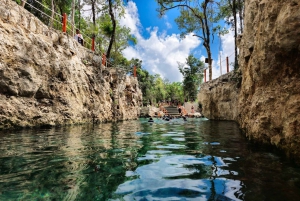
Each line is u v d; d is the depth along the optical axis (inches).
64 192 84.7
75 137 234.8
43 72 334.3
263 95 173.6
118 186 92.0
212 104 645.9
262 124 169.8
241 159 138.6
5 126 266.1
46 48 347.6
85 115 443.2
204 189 89.5
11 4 298.7
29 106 303.4
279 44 134.3
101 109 522.9
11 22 290.2
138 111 893.8
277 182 96.5
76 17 871.7
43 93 332.8
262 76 175.9
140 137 250.5
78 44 489.1
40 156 141.9
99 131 307.3
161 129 355.6
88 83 486.3
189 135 269.3
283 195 82.6
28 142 192.2
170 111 1176.2
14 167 116.1
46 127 321.4
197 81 1427.2
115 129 347.3
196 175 107.4
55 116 348.5
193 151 166.2
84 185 92.7
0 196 79.8
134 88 892.0
